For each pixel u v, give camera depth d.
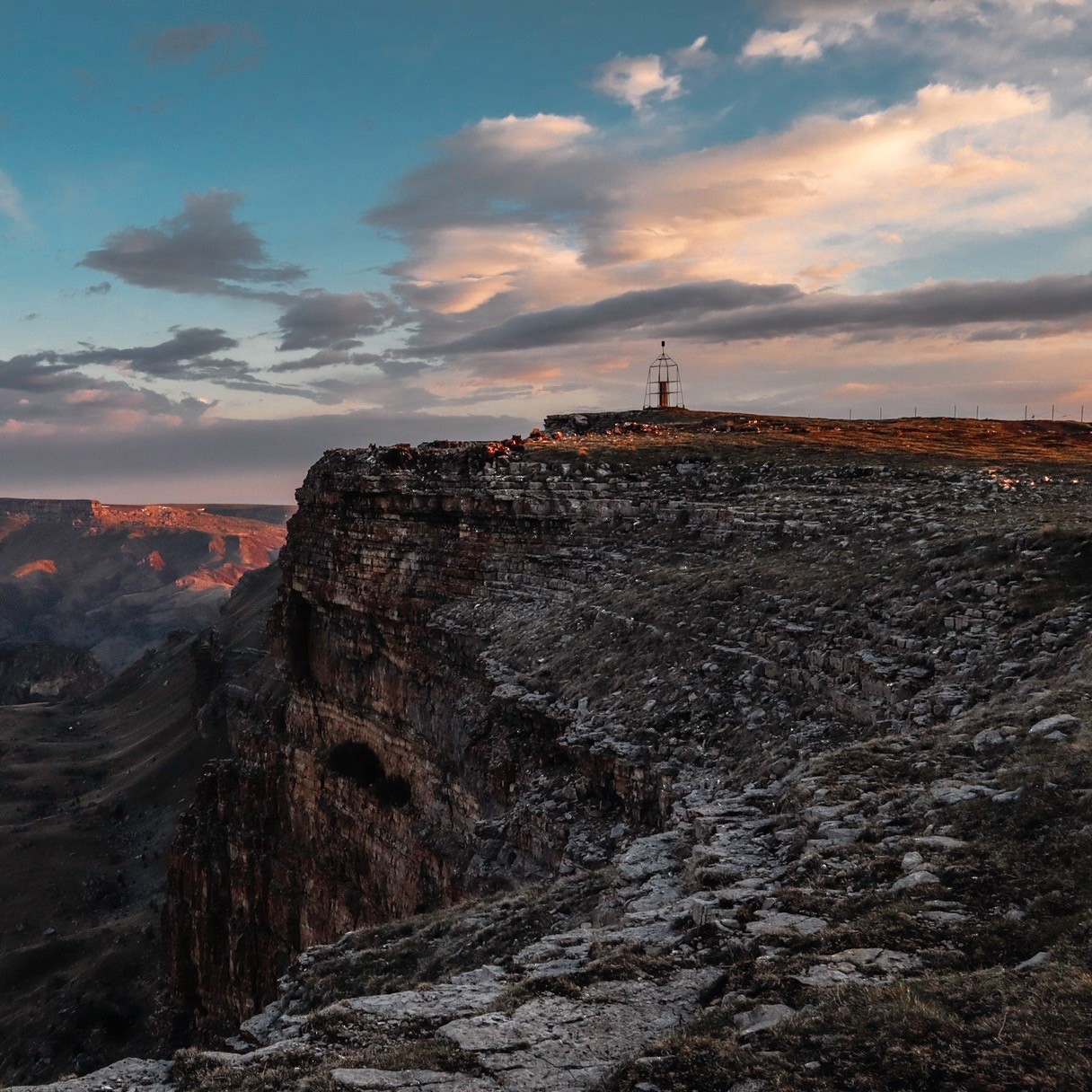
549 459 57.88
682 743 26.53
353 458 65.94
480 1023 11.15
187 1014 70.56
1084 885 11.88
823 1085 8.48
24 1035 81.00
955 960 10.87
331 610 62.41
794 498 44.50
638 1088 9.08
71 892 116.56
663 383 101.06
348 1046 11.30
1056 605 24.05
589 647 36.19
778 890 14.23
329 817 56.91
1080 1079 7.72
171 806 143.25
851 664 25.50
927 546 31.64
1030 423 84.00
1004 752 17.09
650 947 13.24
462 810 40.69
